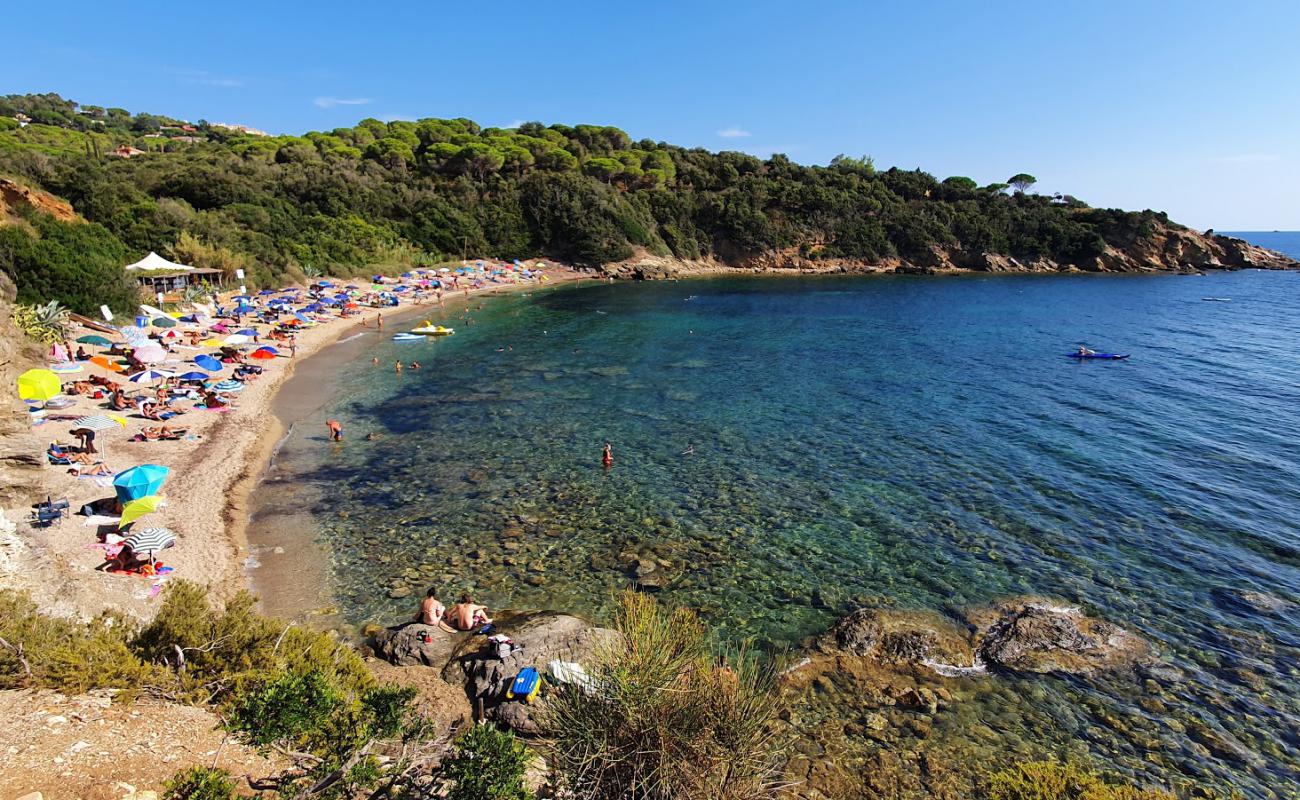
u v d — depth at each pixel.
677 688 7.24
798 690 12.36
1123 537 18.66
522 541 18.55
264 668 9.85
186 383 30.55
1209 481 22.78
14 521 16.06
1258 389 36.00
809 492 21.92
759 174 134.88
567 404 32.94
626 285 94.75
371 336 50.84
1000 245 124.56
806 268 120.19
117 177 68.62
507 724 10.69
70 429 22.55
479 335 52.84
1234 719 11.70
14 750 6.93
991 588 16.02
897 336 54.50
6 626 9.20
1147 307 74.19
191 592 10.73
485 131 123.56
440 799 6.86
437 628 13.98
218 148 110.00
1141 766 10.66
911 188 137.25
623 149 136.50
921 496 21.56
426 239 92.81
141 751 7.38
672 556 17.69
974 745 11.05
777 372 40.62
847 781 10.23
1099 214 129.12
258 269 62.19
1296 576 16.52
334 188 87.12
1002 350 48.25
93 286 38.25
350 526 19.42
